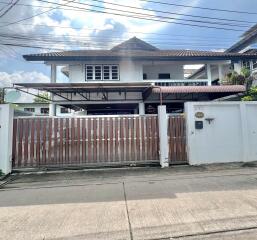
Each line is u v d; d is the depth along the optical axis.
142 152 8.65
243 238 3.49
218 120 8.79
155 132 8.72
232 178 6.80
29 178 7.50
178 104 16.30
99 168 8.45
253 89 13.96
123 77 16.22
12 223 4.19
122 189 6.10
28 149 8.29
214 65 18.36
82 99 14.51
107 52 17.77
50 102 14.53
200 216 4.25
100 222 4.14
